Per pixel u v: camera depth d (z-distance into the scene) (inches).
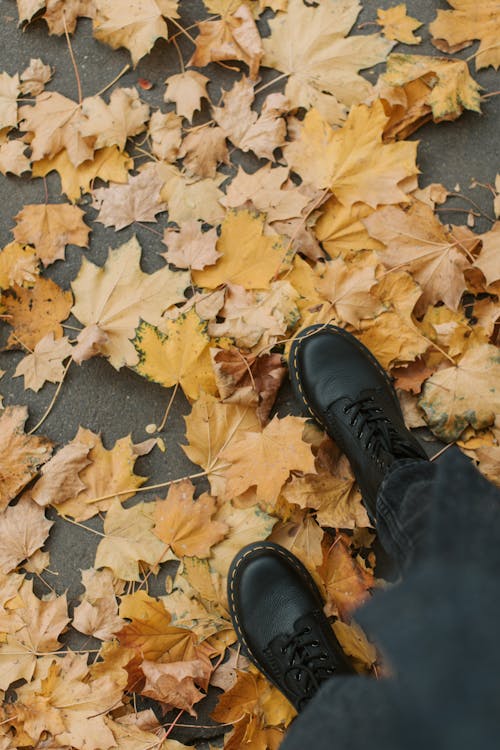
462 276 61.9
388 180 63.8
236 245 64.9
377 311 62.6
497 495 38.7
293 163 65.9
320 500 61.5
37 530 65.3
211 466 63.8
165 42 70.1
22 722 62.3
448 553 32.4
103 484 65.4
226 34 67.3
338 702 38.4
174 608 62.4
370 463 59.9
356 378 62.5
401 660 27.7
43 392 68.0
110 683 62.1
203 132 67.4
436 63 65.4
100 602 63.7
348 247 65.2
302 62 67.2
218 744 62.2
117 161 68.3
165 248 68.1
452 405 61.3
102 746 60.9
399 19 67.4
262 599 61.2
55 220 68.5
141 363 63.5
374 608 29.7
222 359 62.0
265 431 60.6
